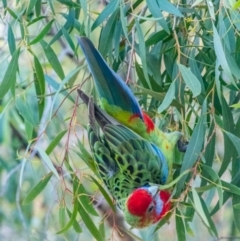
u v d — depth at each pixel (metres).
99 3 6.99
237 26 5.14
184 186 5.37
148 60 5.78
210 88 5.44
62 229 5.41
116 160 5.57
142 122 5.68
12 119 8.35
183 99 5.61
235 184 5.48
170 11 5.25
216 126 5.25
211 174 5.18
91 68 5.46
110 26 5.66
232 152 5.44
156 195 5.49
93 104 5.45
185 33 5.71
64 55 8.21
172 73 5.74
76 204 5.51
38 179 7.72
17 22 6.27
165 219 5.68
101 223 5.69
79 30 5.92
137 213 5.44
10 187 8.73
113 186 5.66
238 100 5.79
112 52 5.83
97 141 5.57
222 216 8.66
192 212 5.62
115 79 5.54
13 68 5.78
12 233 8.66
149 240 5.77
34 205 8.85
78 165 8.58
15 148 8.90
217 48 5.02
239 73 5.21
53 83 6.04
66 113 7.63
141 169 5.55
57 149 7.96
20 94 6.00
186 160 5.21
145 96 5.97
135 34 5.85
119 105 5.66
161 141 5.70
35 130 7.04
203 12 5.89
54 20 5.96
